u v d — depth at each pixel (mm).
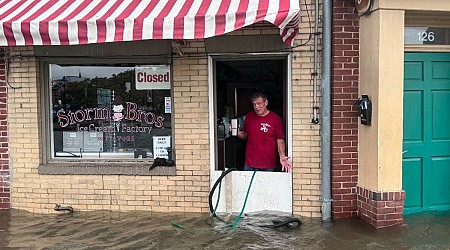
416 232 6109
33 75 7227
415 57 6812
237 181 7039
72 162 7453
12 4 6621
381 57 6102
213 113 7086
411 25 6695
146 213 7160
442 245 5660
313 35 6664
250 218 6828
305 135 6805
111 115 7484
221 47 6859
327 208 6715
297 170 6855
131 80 7398
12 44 6066
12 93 7285
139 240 6016
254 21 5594
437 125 6941
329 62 6570
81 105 7520
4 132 7359
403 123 6832
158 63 7289
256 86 7445
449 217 6703
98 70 7441
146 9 6113
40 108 7352
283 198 6934
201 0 6211
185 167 7105
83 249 5719
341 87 6648
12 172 7395
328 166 6695
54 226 6629
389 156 6219
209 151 7051
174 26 5746
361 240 5859
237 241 5922
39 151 7332
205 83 6965
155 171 7141
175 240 5996
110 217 7000
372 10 6203
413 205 6953
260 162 7051
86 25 5883
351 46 6625
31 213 7312
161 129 7391
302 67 6734
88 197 7277
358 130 6711
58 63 7367
